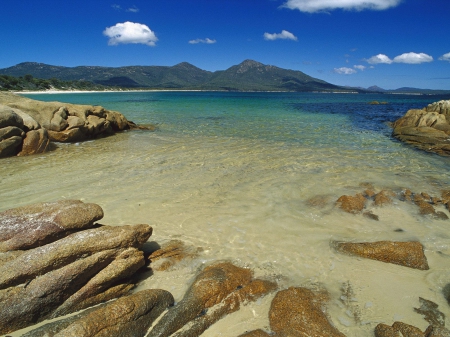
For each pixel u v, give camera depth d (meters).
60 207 5.66
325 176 11.05
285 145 16.36
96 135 18.50
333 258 6.15
